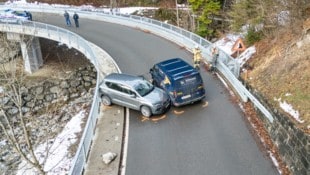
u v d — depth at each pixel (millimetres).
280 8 23359
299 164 12906
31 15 48531
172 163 14906
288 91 15922
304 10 20750
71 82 38000
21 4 60812
